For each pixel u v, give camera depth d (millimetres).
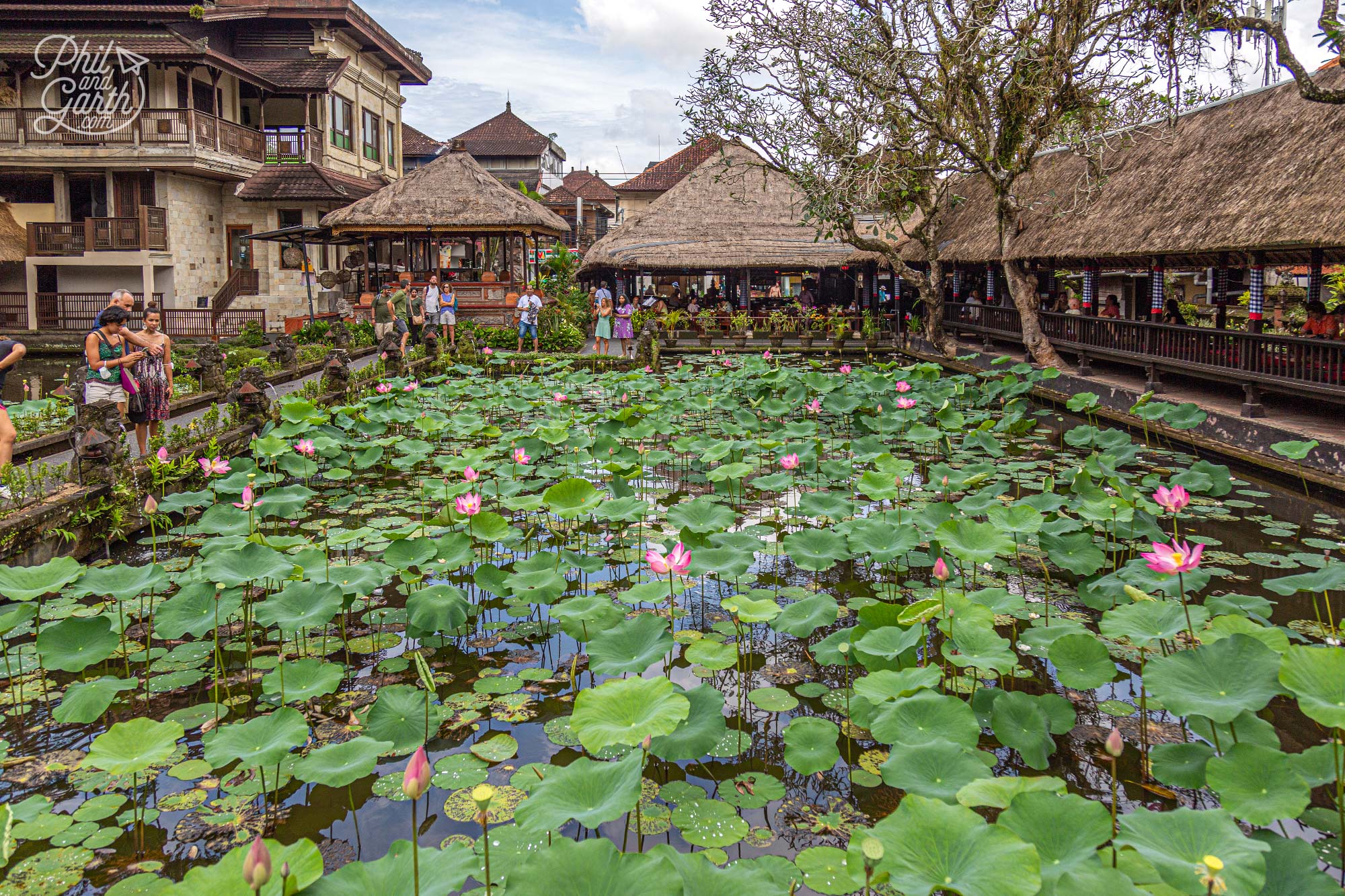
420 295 20000
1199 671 2959
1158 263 12578
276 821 3145
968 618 3803
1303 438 7977
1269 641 3338
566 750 3582
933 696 3117
